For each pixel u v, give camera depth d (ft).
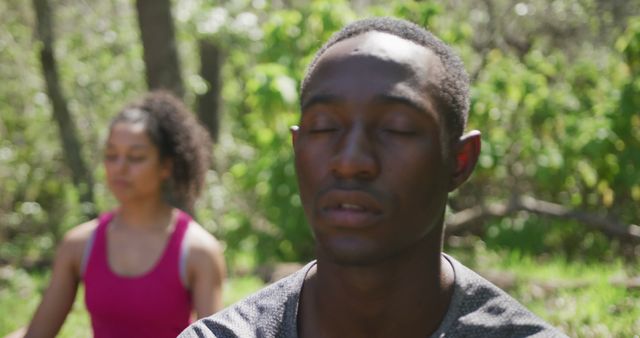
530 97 28.60
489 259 27.45
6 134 40.78
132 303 9.59
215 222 30.99
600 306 18.15
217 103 42.01
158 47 25.26
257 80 25.84
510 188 31.55
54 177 41.06
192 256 9.70
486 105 26.94
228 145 41.27
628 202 30.17
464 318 4.23
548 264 26.05
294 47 27.37
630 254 28.86
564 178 28.37
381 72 4.00
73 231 10.08
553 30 36.17
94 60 39.52
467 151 4.31
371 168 3.90
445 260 4.47
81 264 9.91
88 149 39.11
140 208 9.93
